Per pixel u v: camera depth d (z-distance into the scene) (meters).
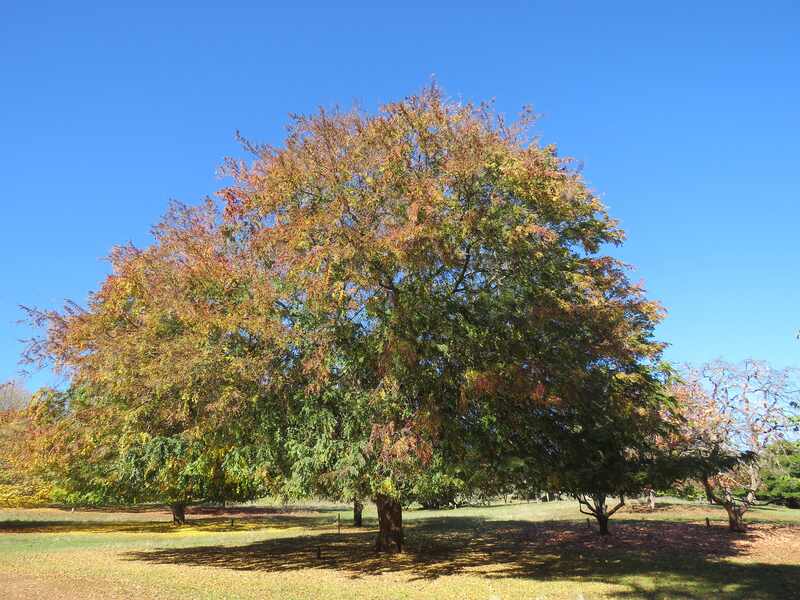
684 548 18.67
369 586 12.95
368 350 13.95
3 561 17.41
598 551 18.38
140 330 15.05
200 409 13.90
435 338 13.69
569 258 15.65
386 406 13.16
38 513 41.28
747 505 23.41
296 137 15.53
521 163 13.20
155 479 16.44
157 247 16.36
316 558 17.84
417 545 21.12
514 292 13.80
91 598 11.35
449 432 13.54
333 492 14.07
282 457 14.16
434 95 15.01
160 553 19.58
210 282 14.92
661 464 16.66
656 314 18.70
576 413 15.27
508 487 15.20
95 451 17.22
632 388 17.05
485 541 22.06
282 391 14.15
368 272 13.27
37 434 18.39
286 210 15.05
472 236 13.45
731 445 23.17
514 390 13.30
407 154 14.41
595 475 15.52
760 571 14.35
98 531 29.22
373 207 14.05
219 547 21.33
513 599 11.41
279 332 13.70
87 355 15.97
